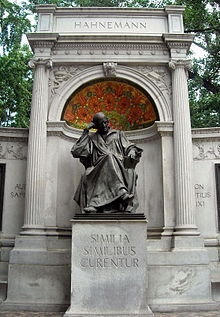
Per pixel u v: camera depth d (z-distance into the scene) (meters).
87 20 15.23
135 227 10.72
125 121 15.93
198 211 14.26
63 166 14.29
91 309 10.16
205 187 14.48
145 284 10.34
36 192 13.05
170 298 11.76
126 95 15.48
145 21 15.30
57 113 14.14
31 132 13.62
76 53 14.66
